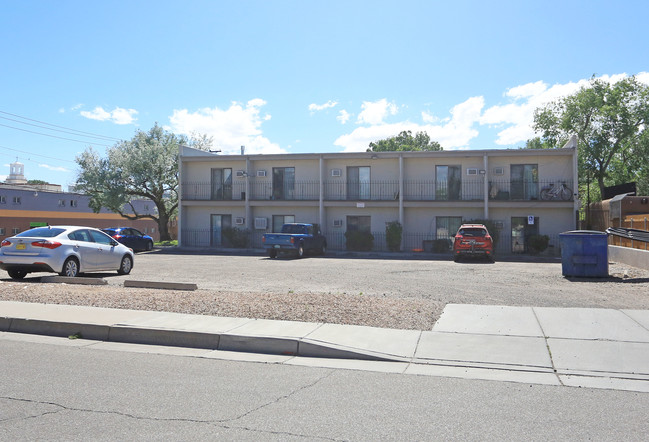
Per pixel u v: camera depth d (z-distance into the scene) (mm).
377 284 14891
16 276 15242
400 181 31656
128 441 4496
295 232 28844
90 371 6801
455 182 31938
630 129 42594
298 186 33969
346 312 9930
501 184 31125
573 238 16156
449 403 5570
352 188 33219
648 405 5520
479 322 9250
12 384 6168
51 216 51812
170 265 22047
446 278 16516
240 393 5895
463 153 31016
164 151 39719
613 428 4836
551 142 47688
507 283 14945
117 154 38625
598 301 11391
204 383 6289
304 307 10344
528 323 9125
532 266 21781
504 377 6621
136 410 5285
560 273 18016
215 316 9688
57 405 5422
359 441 4520
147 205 62188
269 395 5828
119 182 39062
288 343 7965
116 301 11109
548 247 30219
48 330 9203
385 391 6004
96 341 8750
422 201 31062
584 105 43438
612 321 9148
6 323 9508
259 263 23391
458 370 6949
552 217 30531
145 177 38688
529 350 7645
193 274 18016
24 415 5113
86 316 9648
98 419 5016
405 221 32375
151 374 6680
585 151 43844
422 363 7262
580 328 8734
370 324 9109
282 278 16703
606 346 7770
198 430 4754
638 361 7109
